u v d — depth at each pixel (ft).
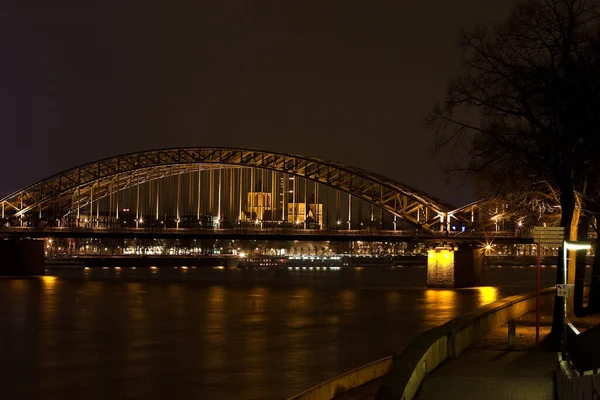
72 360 188.03
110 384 154.51
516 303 152.46
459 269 536.01
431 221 579.07
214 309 338.13
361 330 252.62
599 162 117.70
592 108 114.42
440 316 305.12
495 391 75.25
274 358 186.09
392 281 640.99
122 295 426.10
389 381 65.16
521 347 105.70
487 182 124.88
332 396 89.30
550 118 117.91
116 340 227.20
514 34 117.39
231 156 649.61
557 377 75.56
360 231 575.38
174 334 241.76
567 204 117.08
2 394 146.61
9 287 492.95
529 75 116.37
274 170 639.76
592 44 115.03
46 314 312.50
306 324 272.92
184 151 650.43
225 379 156.97
